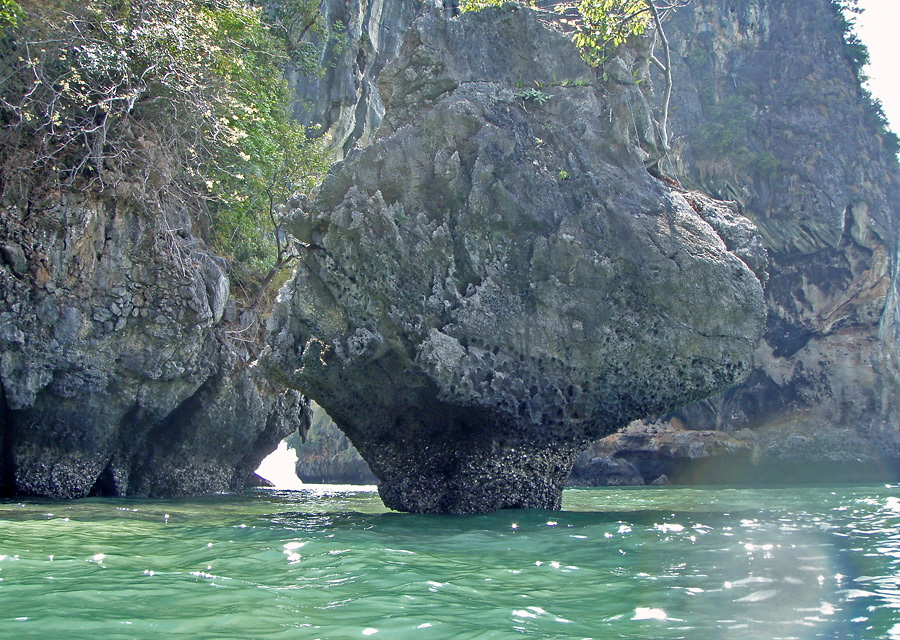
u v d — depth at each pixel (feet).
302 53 75.56
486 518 25.84
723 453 118.42
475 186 27.99
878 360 130.31
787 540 20.62
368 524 24.79
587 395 27.32
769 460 123.44
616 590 14.20
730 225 30.25
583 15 32.99
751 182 140.56
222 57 45.29
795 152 142.10
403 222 27.86
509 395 26.84
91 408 37.93
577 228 27.76
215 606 12.27
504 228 27.99
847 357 132.16
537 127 29.78
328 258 27.58
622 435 121.49
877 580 14.97
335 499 41.83
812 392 133.69
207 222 47.85
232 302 45.73
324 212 27.86
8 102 38.06
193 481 44.24
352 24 91.86
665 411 27.76
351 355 27.30
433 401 28.17
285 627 11.10
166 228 39.93
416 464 29.17
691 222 28.60
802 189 138.31
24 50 38.78
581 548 19.26
